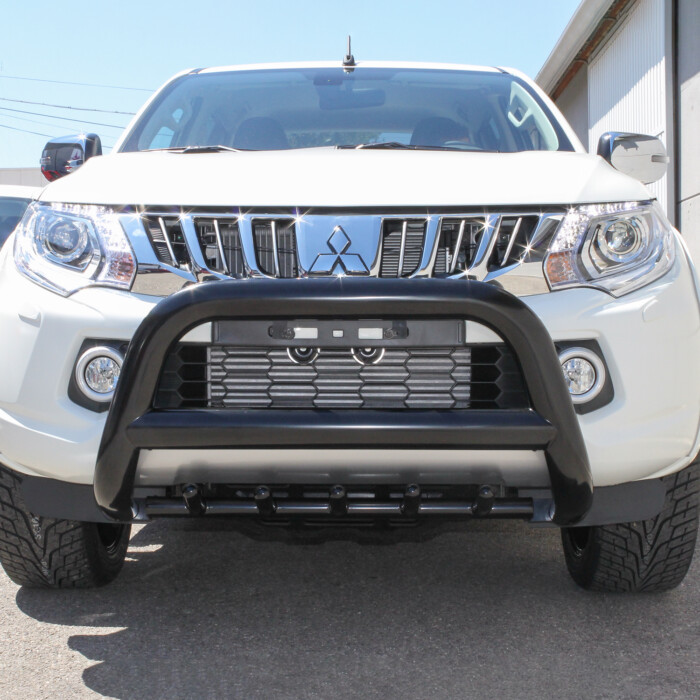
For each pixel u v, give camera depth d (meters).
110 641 2.45
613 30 12.54
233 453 2.12
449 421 2.06
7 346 2.28
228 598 2.80
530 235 2.30
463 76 3.71
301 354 2.15
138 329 2.08
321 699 2.10
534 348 2.06
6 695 2.12
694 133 9.42
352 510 2.27
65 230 2.35
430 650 2.38
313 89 3.60
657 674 2.22
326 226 2.28
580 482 2.13
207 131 3.40
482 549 3.32
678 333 2.27
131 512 2.23
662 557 2.57
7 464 2.33
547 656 2.34
